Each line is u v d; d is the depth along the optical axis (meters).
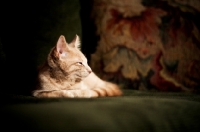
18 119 0.47
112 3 0.95
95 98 0.64
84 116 0.49
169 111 0.58
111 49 0.91
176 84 0.89
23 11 0.91
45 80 0.79
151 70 0.89
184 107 0.60
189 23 0.95
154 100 0.63
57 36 0.93
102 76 0.91
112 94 0.78
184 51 0.92
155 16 0.93
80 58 0.84
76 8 0.99
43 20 0.92
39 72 0.82
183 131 0.55
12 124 0.47
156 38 0.91
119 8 0.94
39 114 0.49
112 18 0.93
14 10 0.91
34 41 0.91
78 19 0.98
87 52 0.97
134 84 0.89
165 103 0.61
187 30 0.94
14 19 0.90
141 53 0.90
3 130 0.46
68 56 0.81
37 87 0.79
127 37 0.91
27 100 0.60
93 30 0.96
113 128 0.49
